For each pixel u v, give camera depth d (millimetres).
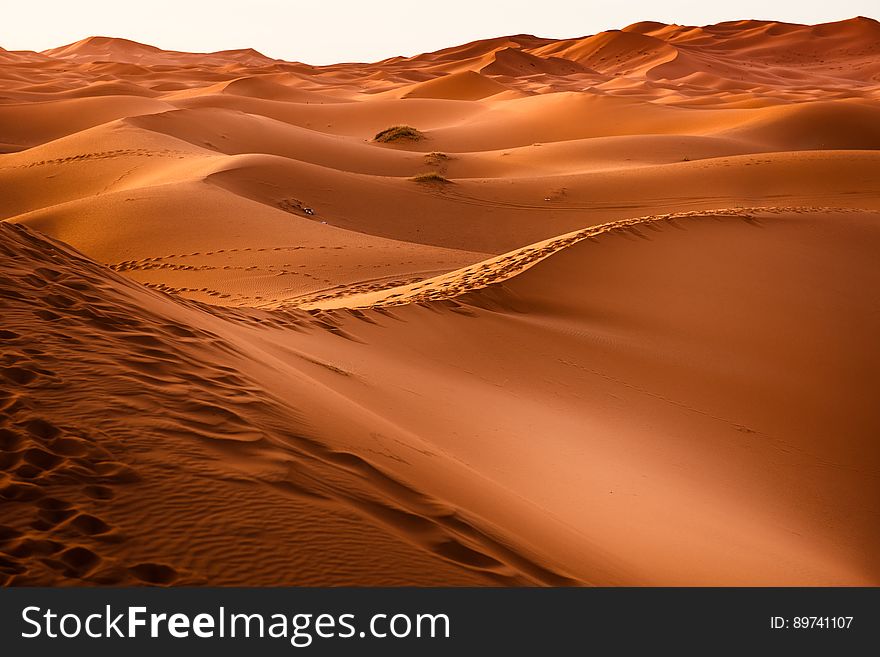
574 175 46562
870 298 20453
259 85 112500
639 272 18625
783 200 42062
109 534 3840
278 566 3811
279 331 10898
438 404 9836
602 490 8781
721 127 74812
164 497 4223
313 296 22125
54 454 4488
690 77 160000
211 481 4453
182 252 28328
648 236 20641
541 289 16719
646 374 13977
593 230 20562
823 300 19547
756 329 17375
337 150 59719
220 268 26406
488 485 7105
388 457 6203
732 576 7395
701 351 15641
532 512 6844
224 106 88812
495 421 9930
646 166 48688
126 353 6254
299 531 4129
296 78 153750
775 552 8633
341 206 38500
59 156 47531
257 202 34281
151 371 6027
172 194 33531
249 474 4645
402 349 12141
